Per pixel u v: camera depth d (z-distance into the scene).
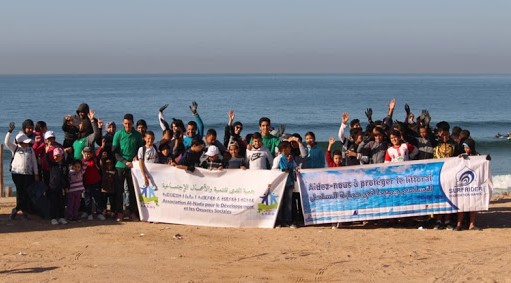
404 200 13.35
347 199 13.50
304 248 11.98
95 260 11.11
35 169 14.04
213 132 14.25
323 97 116.00
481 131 55.72
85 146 14.23
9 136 14.05
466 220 14.25
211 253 11.62
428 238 12.75
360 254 11.56
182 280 9.98
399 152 13.53
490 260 11.13
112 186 14.30
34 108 82.00
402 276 10.26
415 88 175.75
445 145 13.57
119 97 115.62
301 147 14.02
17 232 13.12
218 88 180.12
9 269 10.52
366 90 159.12
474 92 142.25
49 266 10.72
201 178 13.93
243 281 9.95
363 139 14.26
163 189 14.09
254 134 13.98
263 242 12.44
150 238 12.72
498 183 25.62
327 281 10.01
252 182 13.73
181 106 86.19
